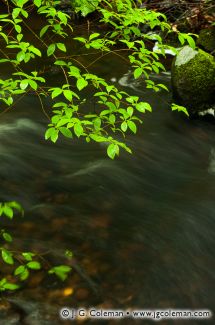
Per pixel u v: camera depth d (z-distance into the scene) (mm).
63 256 3697
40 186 4613
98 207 4395
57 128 2969
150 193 4742
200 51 6078
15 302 3234
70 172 4883
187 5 8070
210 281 3652
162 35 7805
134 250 3861
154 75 7055
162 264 3742
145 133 5789
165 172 5160
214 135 5848
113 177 4875
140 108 3186
